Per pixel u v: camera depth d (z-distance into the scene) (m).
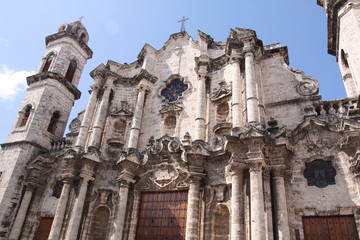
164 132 25.17
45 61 34.16
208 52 27.30
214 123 22.69
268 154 17.73
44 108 29.77
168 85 28.03
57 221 21.97
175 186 21.39
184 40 30.06
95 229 22.47
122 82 29.23
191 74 27.16
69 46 34.34
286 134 17.97
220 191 19.28
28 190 25.31
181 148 21.89
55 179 25.98
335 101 18.70
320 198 16.28
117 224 21.00
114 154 25.62
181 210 20.62
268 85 21.92
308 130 18.22
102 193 23.08
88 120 26.64
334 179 16.55
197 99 23.73
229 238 18.03
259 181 16.27
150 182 22.55
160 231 20.69
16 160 26.59
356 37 19.23
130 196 22.62
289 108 20.11
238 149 18.09
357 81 18.38
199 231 18.94
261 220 15.26
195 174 19.97
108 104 27.92
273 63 22.86
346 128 16.25
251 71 20.77
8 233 24.27
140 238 21.08
